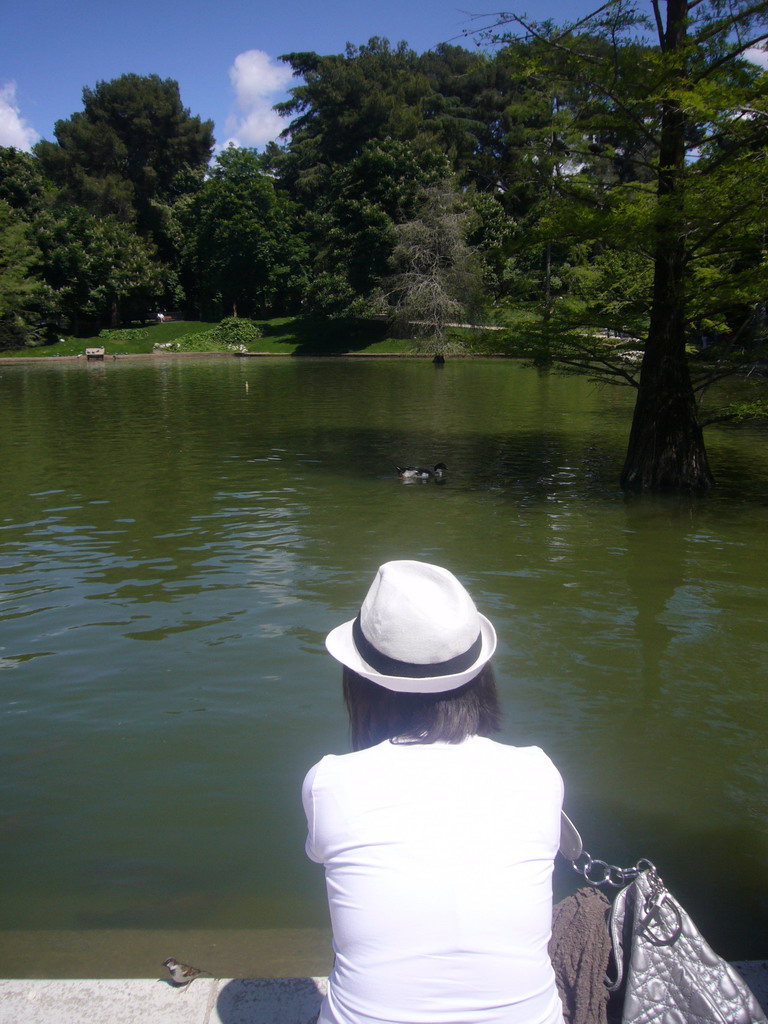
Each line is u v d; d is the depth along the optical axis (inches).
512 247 585.3
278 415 988.6
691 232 523.2
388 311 2209.6
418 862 72.2
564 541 434.0
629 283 659.4
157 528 455.8
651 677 272.2
